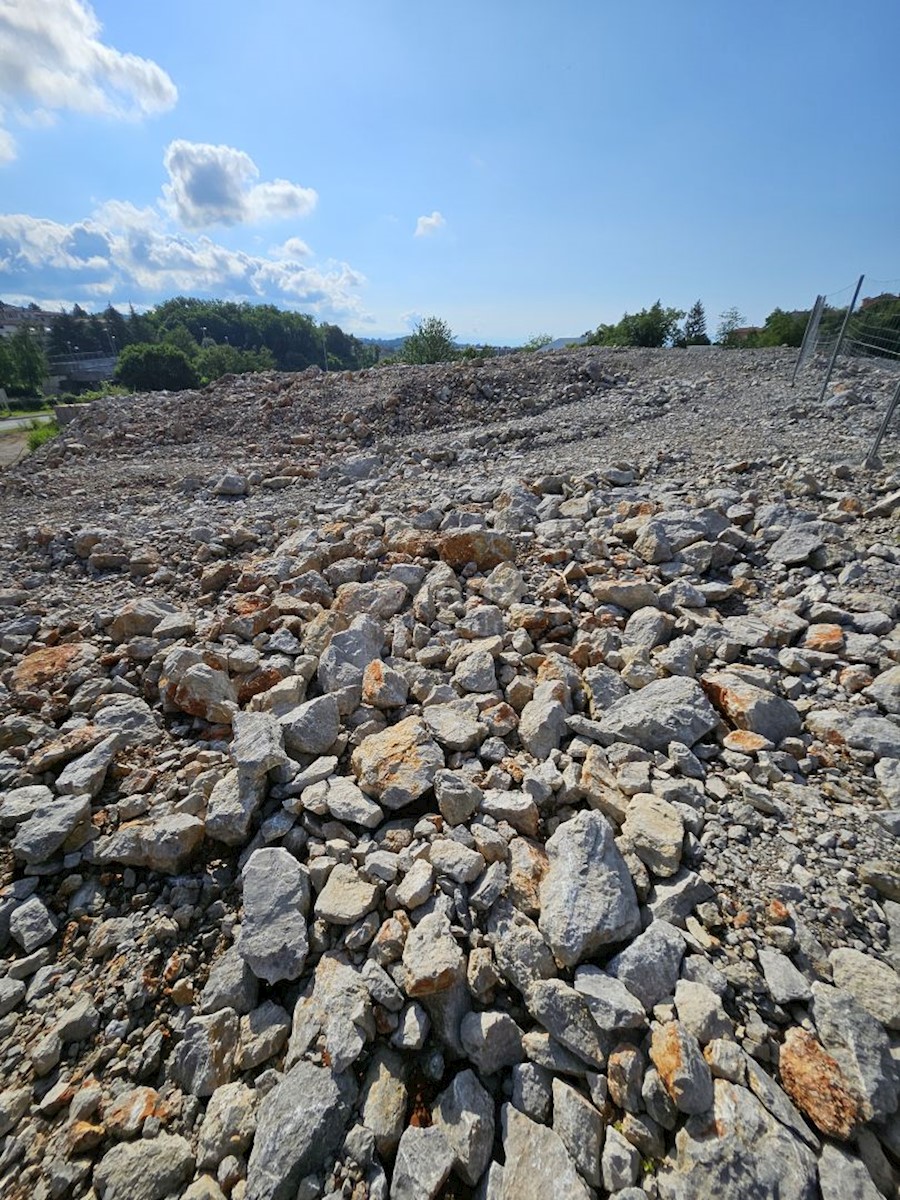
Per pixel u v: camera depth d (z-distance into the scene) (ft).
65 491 29.12
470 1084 6.60
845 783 9.64
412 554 18.58
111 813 10.29
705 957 7.24
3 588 18.15
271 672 13.17
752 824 8.99
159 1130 6.72
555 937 7.43
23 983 8.16
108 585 18.40
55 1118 6.90
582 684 12.73
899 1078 5.99
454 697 12.41
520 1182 5.80
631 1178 5.75
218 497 27.43
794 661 12.31
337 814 9.49
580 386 43.04
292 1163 5.99
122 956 8.35
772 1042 6.48
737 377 41.22
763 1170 5.49
